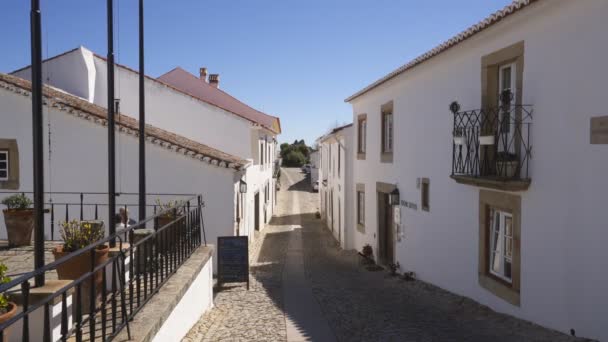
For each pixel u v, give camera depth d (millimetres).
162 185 13312
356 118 18484
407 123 12727
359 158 18016
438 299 9758
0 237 11969
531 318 7422
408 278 12242
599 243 6102
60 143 12812
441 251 10727
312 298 10523
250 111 26328
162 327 5215
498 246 8695
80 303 3873
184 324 6445
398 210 13352
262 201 24656
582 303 6395
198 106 19828
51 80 17922
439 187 10789
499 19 7621
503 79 8617
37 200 4648
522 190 7582
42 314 4195
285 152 89938
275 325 8070
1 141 12359
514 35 7859
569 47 6605
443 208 10594
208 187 13359
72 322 4719
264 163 25562
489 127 8586
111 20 7148
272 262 16500
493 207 8688
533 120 7379
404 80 12852
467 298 9500
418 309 9016
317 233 24562
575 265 6508
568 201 6637
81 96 17984
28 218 8359
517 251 7766
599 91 6098
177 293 5895
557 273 6855
